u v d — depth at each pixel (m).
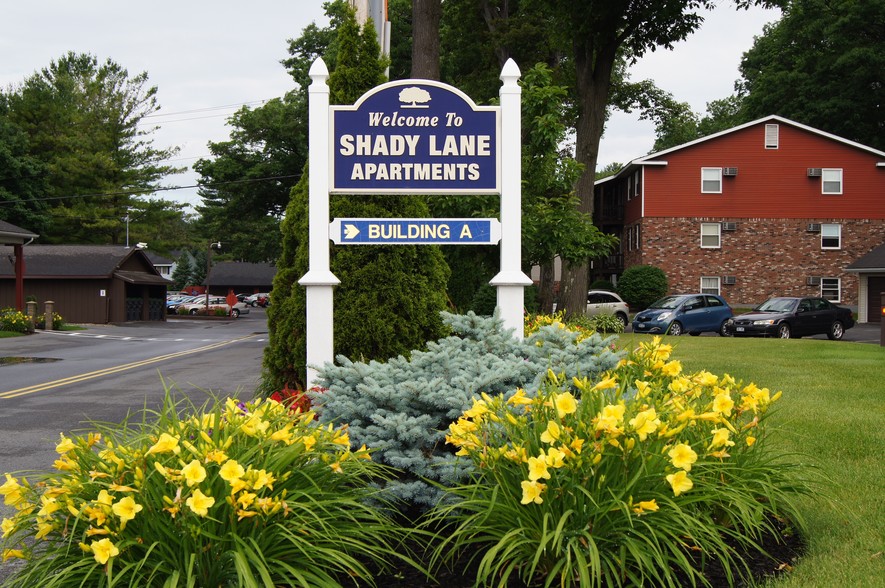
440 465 3.86
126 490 2.89
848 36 43.75
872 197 37.28
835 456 5.77
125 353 21.97
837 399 8.73
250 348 23.92
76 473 3.24
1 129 51.47
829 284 37.44
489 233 6.29
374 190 6.24
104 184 58.91
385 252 6.38
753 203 37.47
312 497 3.28
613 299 32.22
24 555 3.07
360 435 4.05
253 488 2.93
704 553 3.31
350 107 6.23
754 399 4.10
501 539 3.22
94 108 62.47
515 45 29.31
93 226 57.53
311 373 5.99
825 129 44.97
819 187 37.31
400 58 36.31
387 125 6.25
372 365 4.44
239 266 95.50
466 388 4.09
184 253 109.00
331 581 3.03
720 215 37.53
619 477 3.25
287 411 3.94
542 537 2.89
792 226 37.41
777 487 3.98
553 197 13.94
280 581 3.05
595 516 3.15
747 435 4.15
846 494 4.69
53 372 16.17
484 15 30.00
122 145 62.97
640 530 3.22
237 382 13.56
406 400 4.13
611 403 3.60
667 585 3.24
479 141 6.28
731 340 20.05
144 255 47.03
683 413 3.58
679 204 37.59
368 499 3.85
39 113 60.50
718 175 37.44
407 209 6.52
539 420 3.49
